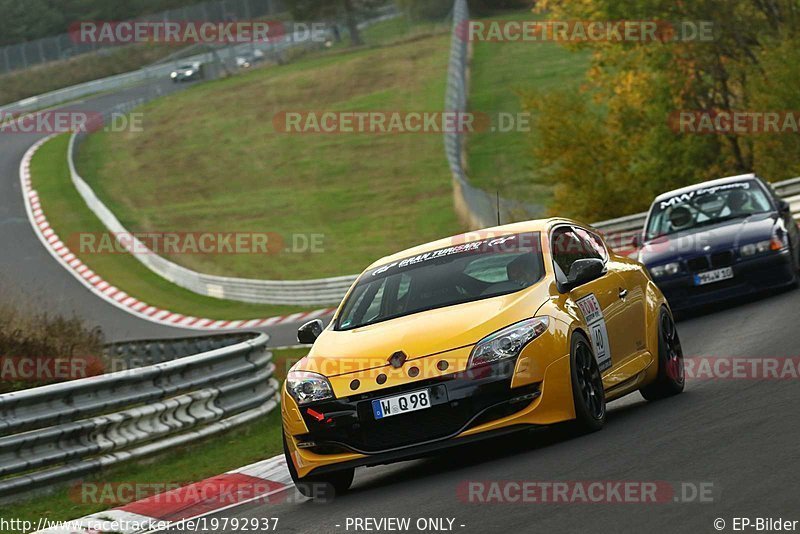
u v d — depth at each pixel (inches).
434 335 1015.0
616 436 1023.0
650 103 4601.4
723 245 1991.9
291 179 7121.1
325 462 1013.2
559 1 4862.2
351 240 5502.0
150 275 5246.1
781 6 4512.8
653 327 1255.5
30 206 6914.4
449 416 983.6
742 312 1946.4
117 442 1422.2
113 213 6722.4
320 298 4124.0
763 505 716.7
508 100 7534.5
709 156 4515.3
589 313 1110.4
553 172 4473.4
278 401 1899.6
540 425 992.9
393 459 992.9
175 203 6909.5
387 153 7332.7
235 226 6176.2
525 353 994.1
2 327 2015.3
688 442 946.7
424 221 5580.7
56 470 1322.6
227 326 4005.9
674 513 729.0
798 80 4136.3
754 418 1015.6
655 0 4594.0
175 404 1542.8
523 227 1195.9
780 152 4224.9
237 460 1417.3
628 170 4384.8
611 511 757.9
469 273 1128.2
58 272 5398.6
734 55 4628.4
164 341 2363.4
